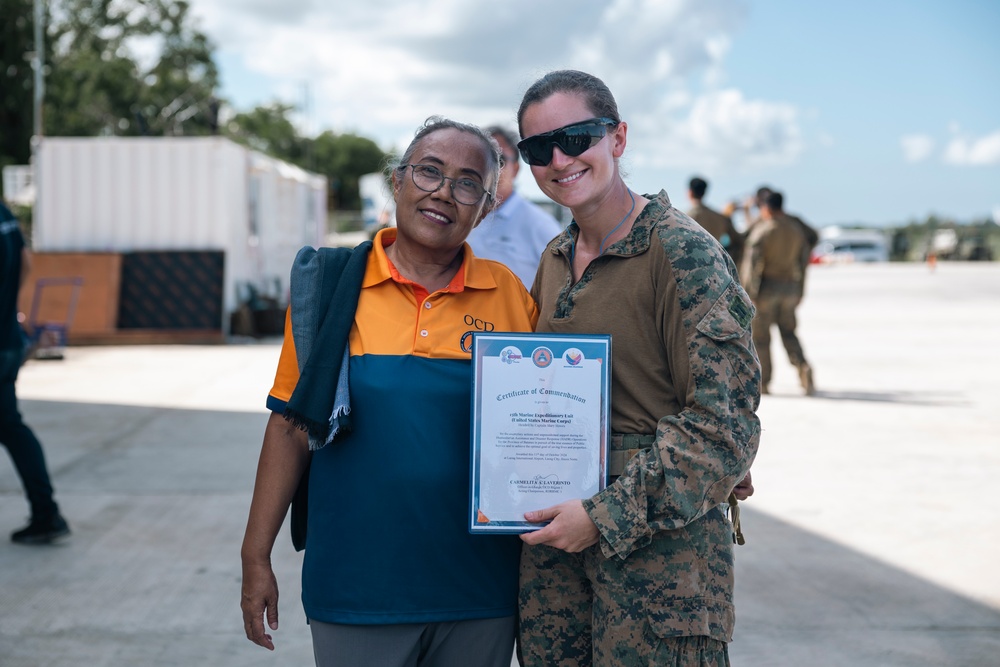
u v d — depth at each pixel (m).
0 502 5.25
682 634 1.87
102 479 5.72
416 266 2.12
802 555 4.36
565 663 2.05
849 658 3.32
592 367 1.88
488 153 2.08
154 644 3.46
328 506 2.02
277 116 76.44
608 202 1.99
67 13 43.41
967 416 7.62
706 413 1.81
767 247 8.55
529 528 1.87
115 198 12.99
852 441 6.73
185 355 11.66
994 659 3.30
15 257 4.38
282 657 3.37
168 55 47.41
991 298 20.42
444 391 2.01
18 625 3.61
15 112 35.00
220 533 4.72
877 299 20.44
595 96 1.95
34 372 10.15
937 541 4.54
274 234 15.73
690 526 1.89
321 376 1.95
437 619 2.00
